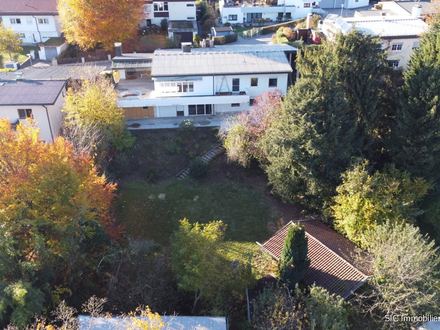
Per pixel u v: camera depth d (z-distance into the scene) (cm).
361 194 3253
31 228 2670
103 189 3122
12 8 6888
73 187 2789
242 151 3962
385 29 5406
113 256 2900
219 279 2683
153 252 3109
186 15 7288
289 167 3550
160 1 7138
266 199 3938
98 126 3875
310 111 3350
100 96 3984
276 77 4797
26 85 4262
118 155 4134
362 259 2973
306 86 3419
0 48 6047
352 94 3822
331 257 3050
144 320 2125
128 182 4019
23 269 2386
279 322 2405
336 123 3394
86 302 2667
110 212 3712
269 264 3225
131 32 6088
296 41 6269
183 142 4425
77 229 2823
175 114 4862
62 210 2762
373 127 3966
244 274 2841
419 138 3694
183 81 4700
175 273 2747
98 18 5556
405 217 3375
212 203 3891
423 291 2719
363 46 3756
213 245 2678
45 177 2673
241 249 3475
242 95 4753
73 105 3972
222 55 4978
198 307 2762
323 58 3616
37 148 2855
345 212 3347
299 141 3450
